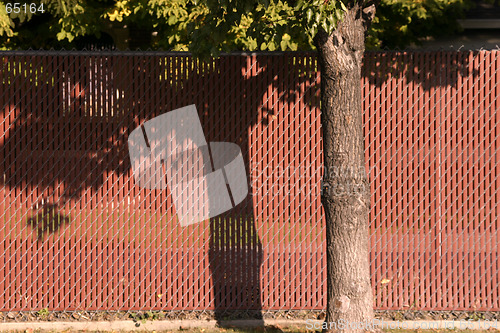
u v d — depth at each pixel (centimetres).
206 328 1173
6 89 1157
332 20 862
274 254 1193
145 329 1166
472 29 3362
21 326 1163
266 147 1181
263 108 1175
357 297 1015
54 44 2289
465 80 1177
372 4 975
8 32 1877
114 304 1190
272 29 955
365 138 1185
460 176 1187
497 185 1188
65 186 1176
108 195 1180
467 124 1183
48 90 1161
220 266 1194
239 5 959
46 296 1188
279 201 1188
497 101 1177
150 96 1169
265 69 1173
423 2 2188
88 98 1164
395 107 1180
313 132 1177
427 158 1185
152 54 1163
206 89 1171
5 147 1163
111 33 2352
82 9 1884
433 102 1179
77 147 1172
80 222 1180
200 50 990
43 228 1179
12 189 1171
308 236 1190
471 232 1193
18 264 1181
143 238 1185
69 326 1166
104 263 1186
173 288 1193
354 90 992
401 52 1176
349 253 1013
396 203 1192
